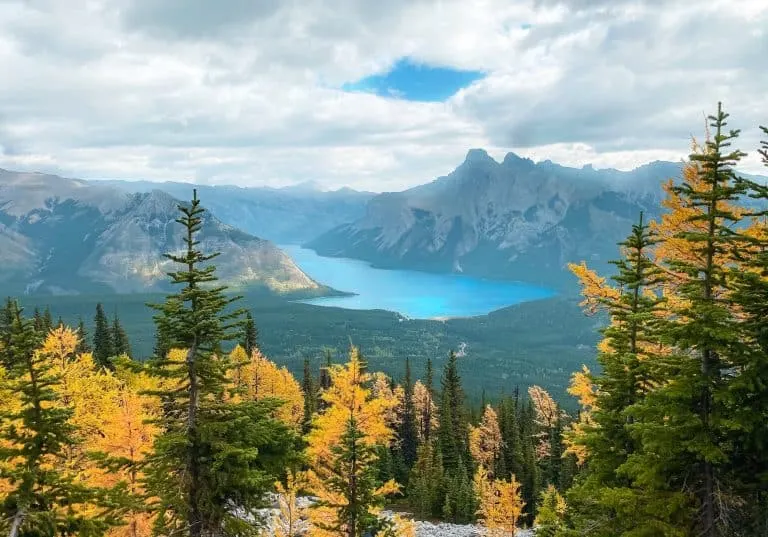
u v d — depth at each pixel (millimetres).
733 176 11398
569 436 15203
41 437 10727
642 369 13562
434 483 58781
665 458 11547
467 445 74125
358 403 24234
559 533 13352
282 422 13984
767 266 11039
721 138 11438
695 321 11148
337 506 16828
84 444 19375
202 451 12719
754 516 11016
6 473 10266
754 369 10711
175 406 13164
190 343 12773
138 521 17250
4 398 15445
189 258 12727
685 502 11508
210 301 12805
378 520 17422
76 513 10898
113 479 18219
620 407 14438
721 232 11742
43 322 61625
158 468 12570
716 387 11102
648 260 15289
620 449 14031
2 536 9625
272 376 54344
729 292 12875
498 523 39812
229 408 13117
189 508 12242
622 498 11914
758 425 10773
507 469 67438
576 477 15820
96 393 24797
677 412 11141
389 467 64938
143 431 19062
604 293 18109
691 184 15875
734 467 11453
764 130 12336
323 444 21922
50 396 10781
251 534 12859
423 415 81312
